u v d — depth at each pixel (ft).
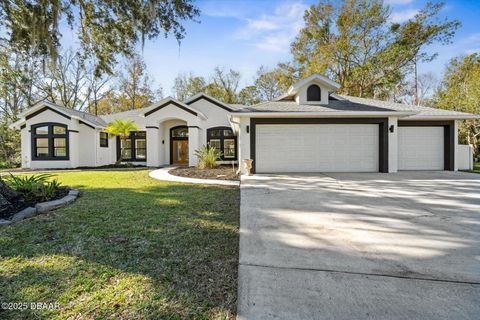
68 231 12.55
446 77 81.25
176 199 20.12
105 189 24.99
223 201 19.40
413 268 8.88
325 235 12.14
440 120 39.06
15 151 73.46
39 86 77.30
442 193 21.79
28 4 23.07
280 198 20.20
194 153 53.31
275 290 7.57
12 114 73.77
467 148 41.75
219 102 56.95
